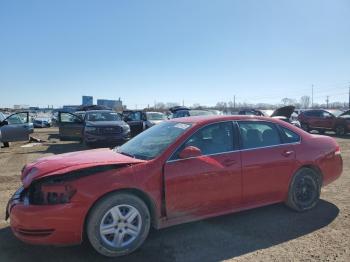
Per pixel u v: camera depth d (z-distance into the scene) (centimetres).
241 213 548
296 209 545
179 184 441
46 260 403
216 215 474
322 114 2356
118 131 1509
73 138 1630
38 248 433
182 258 404
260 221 514
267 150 516
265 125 535
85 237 409
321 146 571
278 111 2311
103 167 412
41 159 473
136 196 417
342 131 2198
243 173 488
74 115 1630
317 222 507
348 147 1453
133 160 435
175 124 517
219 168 468
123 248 408
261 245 434
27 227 385
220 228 489
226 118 508
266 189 511
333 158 580
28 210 386
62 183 393
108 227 403
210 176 461
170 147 451
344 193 660
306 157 545
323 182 570
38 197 397
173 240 452
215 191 467
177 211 443
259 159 503
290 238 453
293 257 400
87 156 459
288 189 534
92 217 395
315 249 420
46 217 381
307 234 465
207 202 462
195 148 448
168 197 435
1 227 504
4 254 419
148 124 1969
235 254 411
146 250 425
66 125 1638
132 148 501
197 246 434
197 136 474
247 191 494
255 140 517
